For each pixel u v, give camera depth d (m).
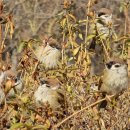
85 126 9.06
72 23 10.73
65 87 9.23
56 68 10.02
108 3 20.09
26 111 8.12
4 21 9.30
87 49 10.52
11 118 8.06
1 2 9.31
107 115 9.27
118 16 19.59
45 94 8.94
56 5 19.27
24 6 19.59
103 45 10.41
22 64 9.61
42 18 19.17
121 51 10.55
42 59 9.96
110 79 9.18
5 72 8.49
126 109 9.51
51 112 8.26
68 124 8.91
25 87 9.29
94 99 9.20
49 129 7.88
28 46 9.73
